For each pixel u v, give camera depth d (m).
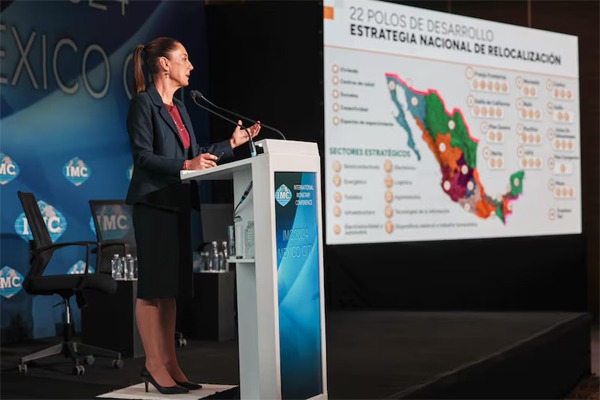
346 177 5.30
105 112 6.10
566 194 6.45
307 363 2.83
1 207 5.41
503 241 6.36
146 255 3.09
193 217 6.55
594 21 7.37
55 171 5.74
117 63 6.20
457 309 6.15
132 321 4.66
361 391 3.44
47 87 5.70
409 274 6.01
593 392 5.25
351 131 5.33
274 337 2.70
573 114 6.49
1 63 5.42
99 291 4.49
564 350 5.32
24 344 5.34
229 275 5.19
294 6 6.38
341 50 5.29
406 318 5.62
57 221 5.73
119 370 4.21
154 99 3.15
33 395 3.57
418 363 4.05
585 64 7.41
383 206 5.45
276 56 6.46
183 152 3.21
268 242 2.70
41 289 4.26
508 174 6.09
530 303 6.48
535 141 6.25
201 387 3.26
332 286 5.73
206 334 5.16
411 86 5.61
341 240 5.27
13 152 5.48
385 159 5.47
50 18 5.73
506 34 6.10
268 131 6.46
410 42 5.61
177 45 3.24
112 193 6.14
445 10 7.15
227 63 6.69
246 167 2.80
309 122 6.28
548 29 7.29
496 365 4.27
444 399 3.72
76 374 4.08
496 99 6.04
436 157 5.71
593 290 7.42
